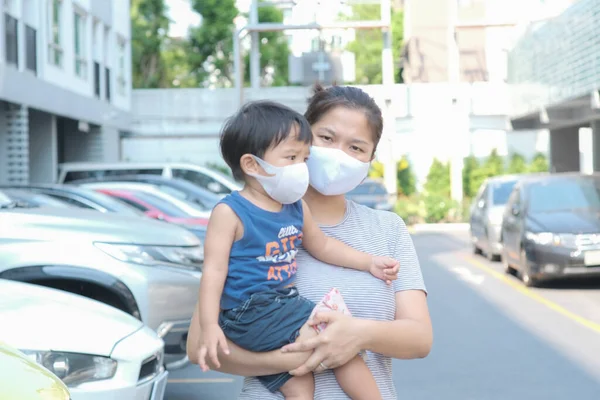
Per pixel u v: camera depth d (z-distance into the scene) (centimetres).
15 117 1884
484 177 3731
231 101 3431
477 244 1981
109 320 502
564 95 2161
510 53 2877
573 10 2072
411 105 3672
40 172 2220
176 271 693
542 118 2434
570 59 2098
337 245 299
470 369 806
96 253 671
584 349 891
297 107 3369
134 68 5103
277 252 290
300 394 287
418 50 4038
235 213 288
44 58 2030
